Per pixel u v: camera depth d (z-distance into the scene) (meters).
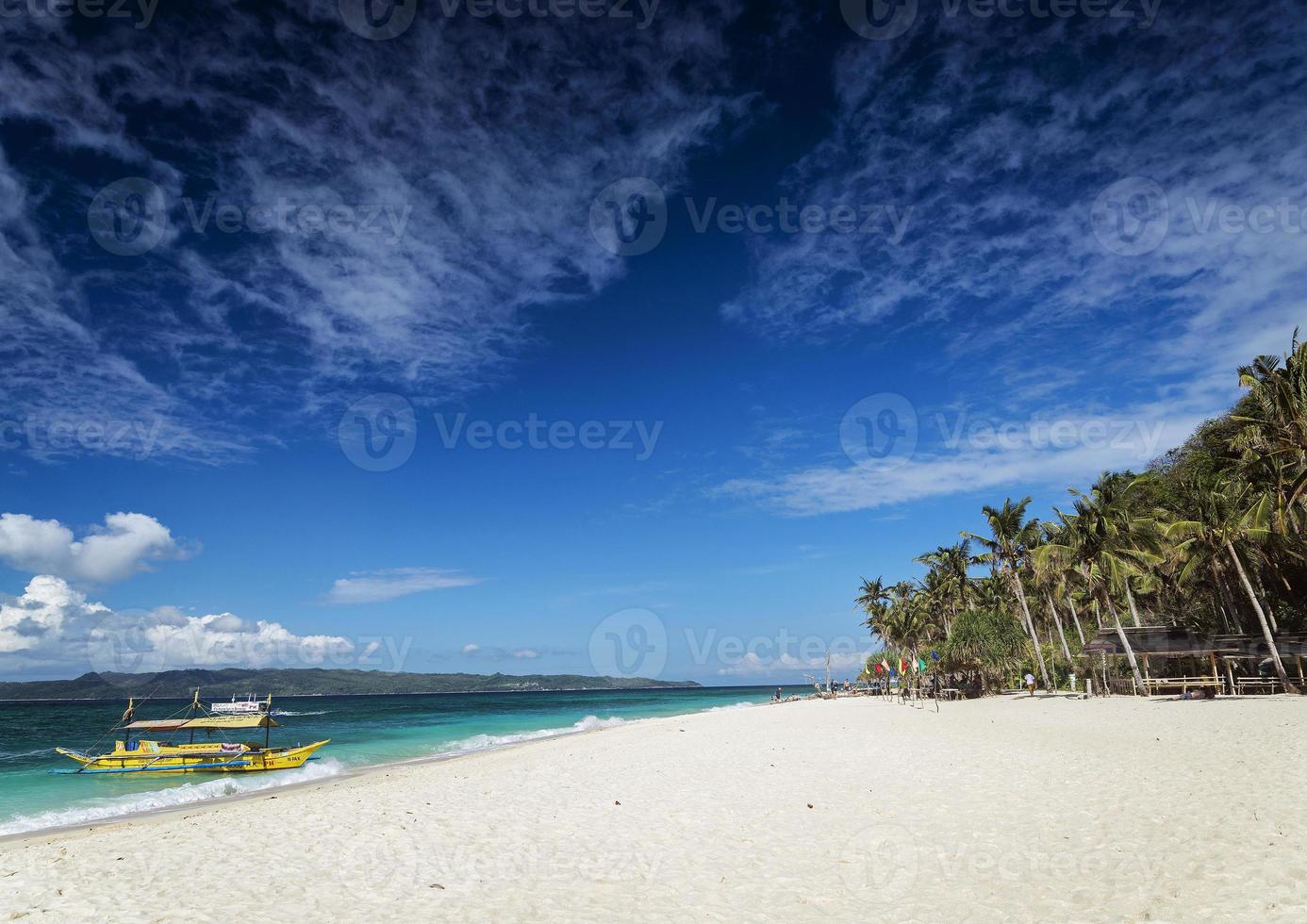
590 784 17.22
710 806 13.58
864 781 15.51
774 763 19.30
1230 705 28.39
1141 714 27.75
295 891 8.92
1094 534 41.12
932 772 16.09
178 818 16.58
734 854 10.02
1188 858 8.23
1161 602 49.50
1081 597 50.16
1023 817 11.02
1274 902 6.70
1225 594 42.03
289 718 78.12
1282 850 8.18
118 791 23.91
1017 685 54.94
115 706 147.12
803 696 119.75
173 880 9.59
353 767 29.66
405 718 75.31
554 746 33.09
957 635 52.31
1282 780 12.25
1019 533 51.81
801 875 8.85
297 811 14.99
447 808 14.56
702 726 38.50
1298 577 39.19
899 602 82.00
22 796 23.05
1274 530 34.91
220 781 24.72
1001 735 23.11
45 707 140.00
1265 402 34.06
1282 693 34.03
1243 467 35.50
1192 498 40.34
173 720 30.62
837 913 7.47
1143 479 48.75
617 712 90.25
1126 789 12.57
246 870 9.96
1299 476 30.88
